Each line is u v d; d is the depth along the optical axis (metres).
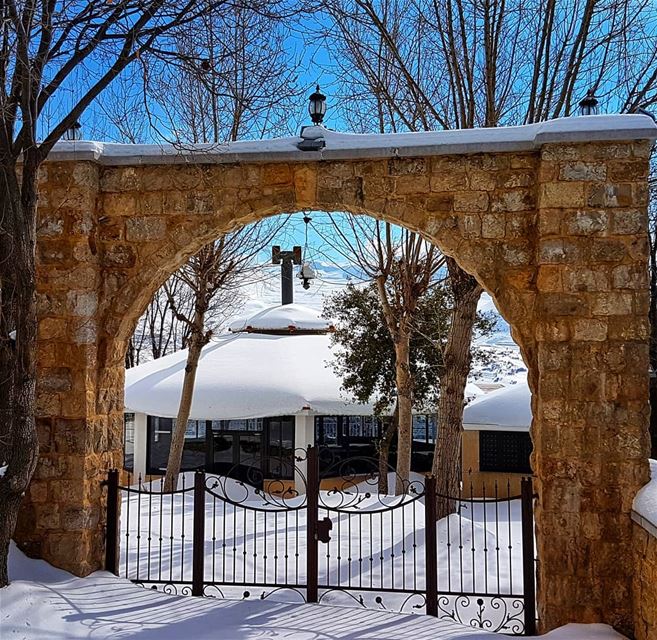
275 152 6.03
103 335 6.37
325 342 17.73
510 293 5.87
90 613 5.38
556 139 5.56
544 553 5.49
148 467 16.09
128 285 6.34
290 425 15.25
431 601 5.70
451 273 9.13
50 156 6.09
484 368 18.50
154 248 6.32
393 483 14.77
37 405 6.11
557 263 5.64
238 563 7.27
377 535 8.40
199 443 16.19
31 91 5.50
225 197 6.24
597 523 5.43
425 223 6.01
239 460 15.62
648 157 5.60
